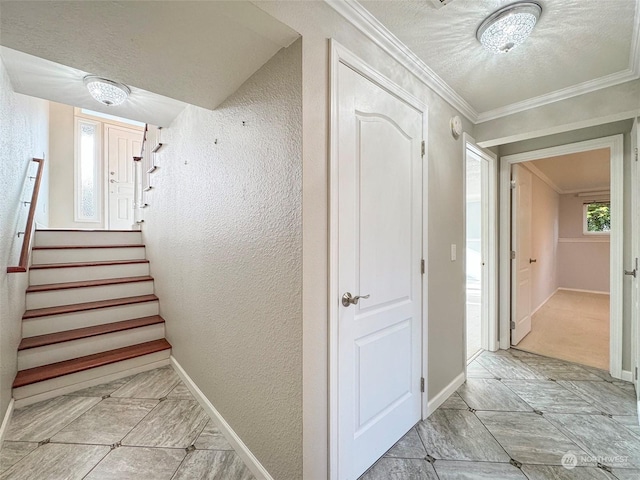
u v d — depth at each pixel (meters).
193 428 1.80
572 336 3.42
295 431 1.22
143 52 1.31
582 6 1.34
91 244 3.47
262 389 1.41
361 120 1.43
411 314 1.79
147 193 3.42
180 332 2.42
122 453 1.59
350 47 1.37
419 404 1.86
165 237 2.79
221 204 1.75
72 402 2.07
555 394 2.16
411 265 1.78
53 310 2.51
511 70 1.85
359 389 1.44
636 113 1.89
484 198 3.04
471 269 5.33
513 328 3.11
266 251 1.37
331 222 1.27
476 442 1.67
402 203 1.71
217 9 1.04
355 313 1.41
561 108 2.14
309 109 1.20
